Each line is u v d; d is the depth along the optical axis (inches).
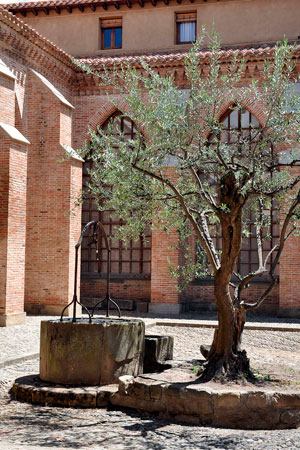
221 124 389.1
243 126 843.4
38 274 794.2
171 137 380.8
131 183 396.2
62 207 784.3
